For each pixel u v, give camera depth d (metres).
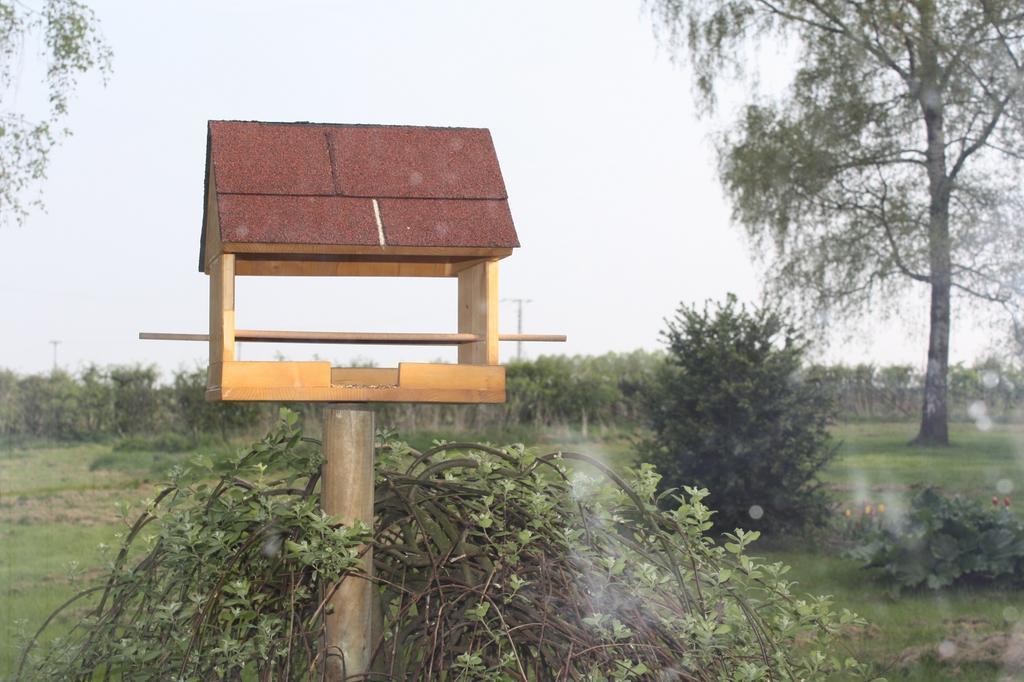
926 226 16.31
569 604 2.30
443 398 2.35
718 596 2.52
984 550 7.49
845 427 18.47
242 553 2.29
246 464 2.36
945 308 16.80
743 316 9.56
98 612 2.55
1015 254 15.96
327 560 2.16
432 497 2.47
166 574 2.57
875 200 17.03
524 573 2.36
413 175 2.41
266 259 2.73
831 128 16.62
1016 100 15.35
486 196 2.41
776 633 2.53
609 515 2.51
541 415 18.31
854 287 16.81
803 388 9.62
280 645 2.24
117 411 17.03
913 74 16.38
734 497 9.38
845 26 16.58
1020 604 6.82
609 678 2.18
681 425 9.42
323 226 2.28
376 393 2.32
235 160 2.34
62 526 9.54
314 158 2.39
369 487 2.34
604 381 18.94
